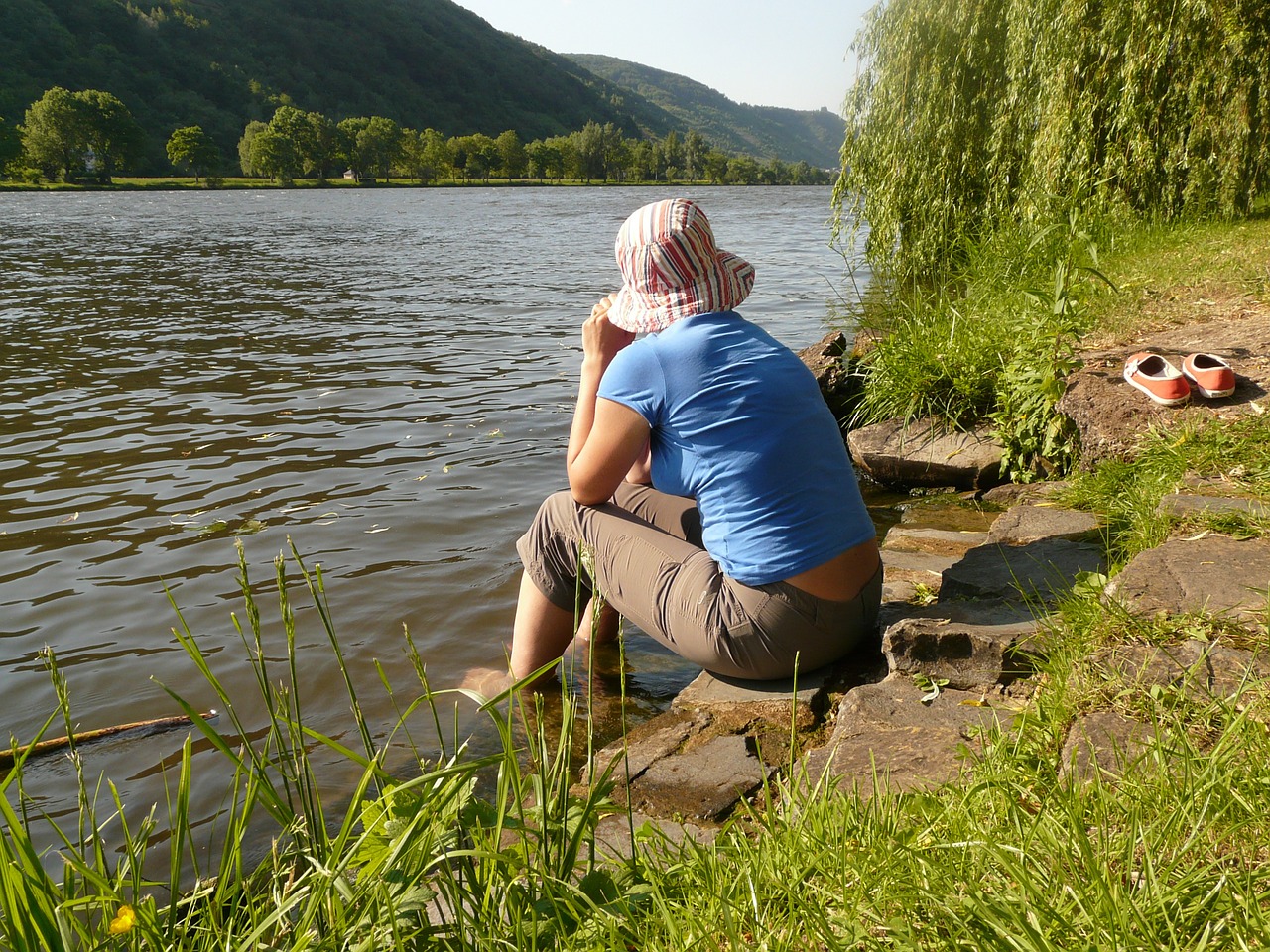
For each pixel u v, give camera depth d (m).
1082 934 1.30
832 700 2.62
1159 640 2.19
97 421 7.16
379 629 3.69
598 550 2.88
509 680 3.23
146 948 1.44
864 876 1.52
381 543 4.60
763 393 2.56
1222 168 9.10
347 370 9.09
